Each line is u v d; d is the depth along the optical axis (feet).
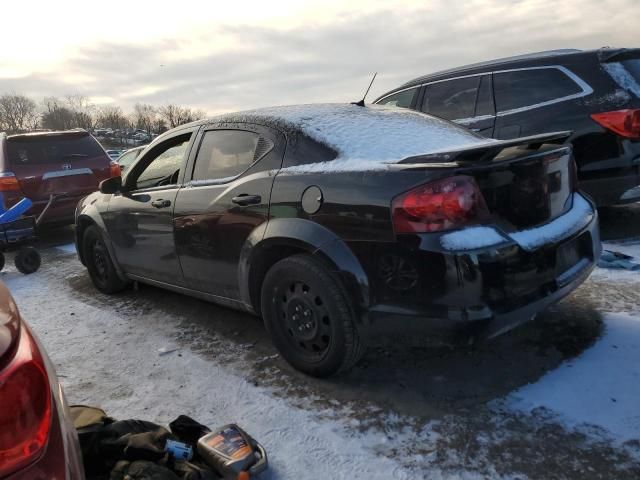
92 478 6.96
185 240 11.95
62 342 12.71
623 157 15.70
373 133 10.19
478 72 19.30
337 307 8.97
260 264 10.40
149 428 7.77
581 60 16.71
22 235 19.36
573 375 9.16
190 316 13.69
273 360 10.82
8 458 4.08
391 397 9.09
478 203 7.97
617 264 13.98
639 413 8.03
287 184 9.69
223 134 11.69
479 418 8.29
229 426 7.71
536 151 8.96
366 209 8.43
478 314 7.72
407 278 8.11
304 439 8.18
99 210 15.15
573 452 7.38
